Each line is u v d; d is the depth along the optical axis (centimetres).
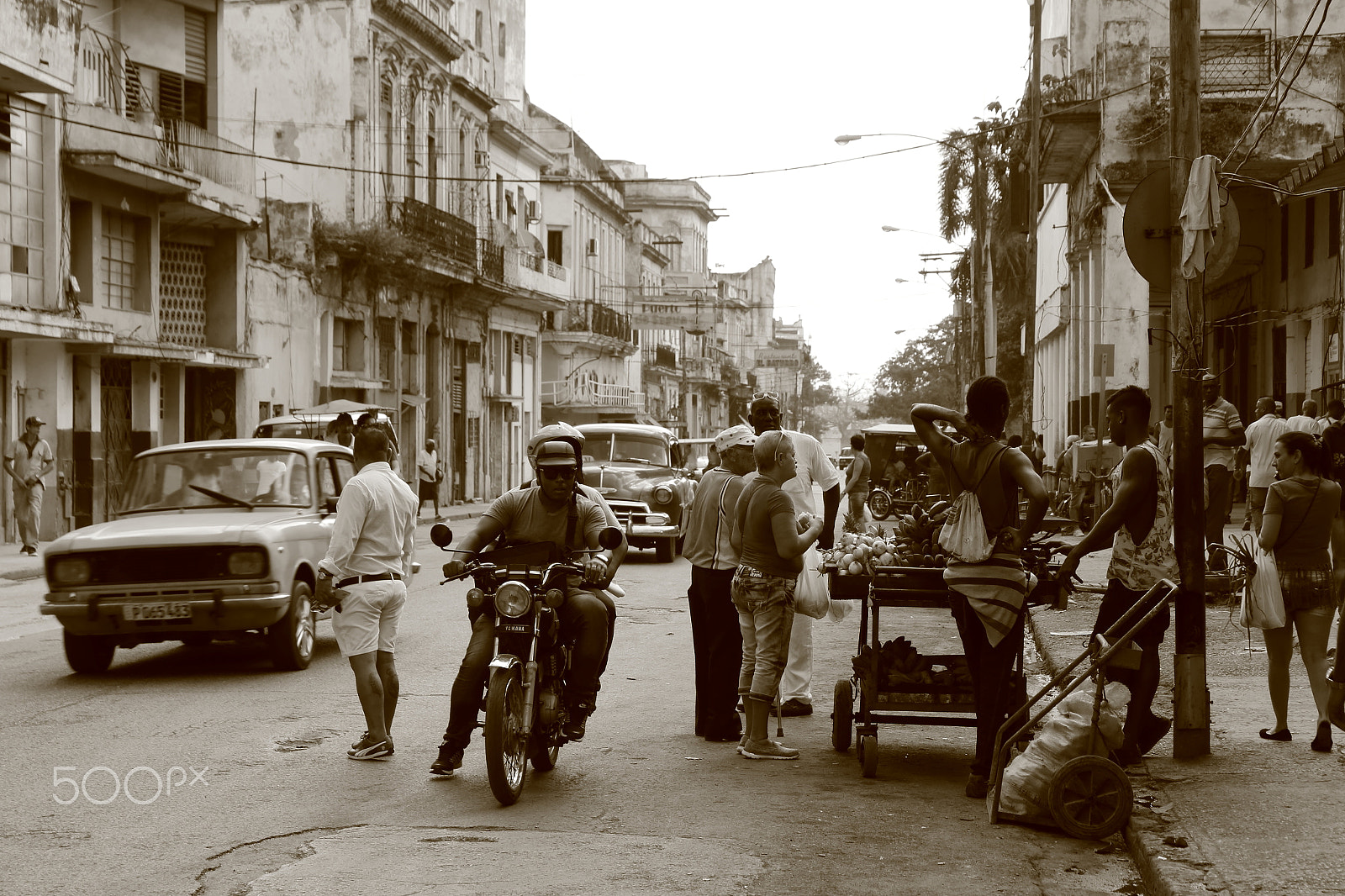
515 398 5172
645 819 681
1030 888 577
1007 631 715
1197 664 767
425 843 634
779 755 824
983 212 5200
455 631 1372
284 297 3309
